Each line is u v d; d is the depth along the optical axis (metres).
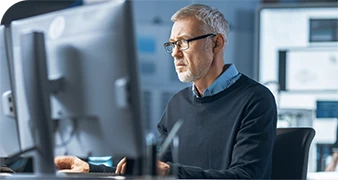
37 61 1.81
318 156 4.95
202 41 2.51
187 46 2.50
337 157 4.47
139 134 1.70
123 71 1.69
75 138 1.85
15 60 1.96
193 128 2.56
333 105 5.38
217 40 2.55
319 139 5.30
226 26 2.59
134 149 1.71
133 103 1.68
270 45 5.55
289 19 5.51
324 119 5.38
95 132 1.80
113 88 1.71
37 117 1.82
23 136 1.96
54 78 1.83
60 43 1.82
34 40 1.81
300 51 5.51
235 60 7.72
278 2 7.51
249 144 2.33
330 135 5.32
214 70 2.56
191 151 2.54
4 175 1.90
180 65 2.54
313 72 5.51
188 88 2.71
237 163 2.29
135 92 1.69
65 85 1.81
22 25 1.94
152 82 7.36
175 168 1.97
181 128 2.60
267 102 2.43
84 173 2.26
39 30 1.89
